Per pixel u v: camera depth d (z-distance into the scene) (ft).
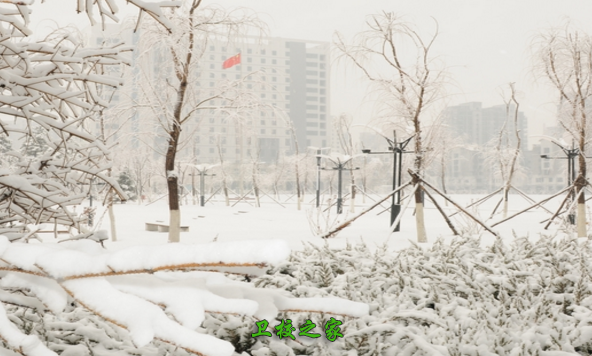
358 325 11.66
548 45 57.47
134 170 164.66
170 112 44.32
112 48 10.73
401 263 15.94
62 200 10.09
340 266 16.08
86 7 9.45
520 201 177.88
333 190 227.40
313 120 549.54
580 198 54.80
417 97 54.34
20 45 9.82
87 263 3.97
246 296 4.56
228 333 10.80
